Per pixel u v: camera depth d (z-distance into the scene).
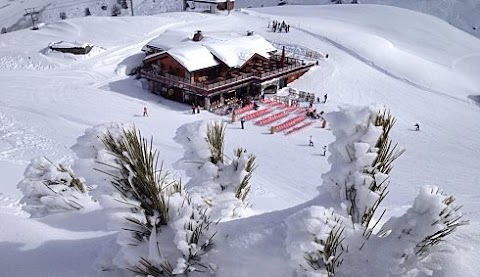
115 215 3.62
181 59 40.06
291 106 40.12
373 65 52.78
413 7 116.19
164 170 4.15
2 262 4.70
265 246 3.50
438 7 115.25
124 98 39.44
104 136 3.72
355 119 3.17
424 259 3.16
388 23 81.38
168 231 3.76
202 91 38.25
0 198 15.21
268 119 36.16
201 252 3.62
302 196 23.17
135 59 49.31
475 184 26.17
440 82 51.41
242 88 42.75
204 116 36.84
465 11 112.75
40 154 25.62
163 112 36.97
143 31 58.84
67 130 30.42
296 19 73.25
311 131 34.47
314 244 2.88
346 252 3.12
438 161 30.00
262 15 74.19
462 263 3.16
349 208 3.29
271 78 42.75
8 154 25.12
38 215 6.23
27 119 31.86
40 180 6.30
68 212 6.16
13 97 37.00
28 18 107.38
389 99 44.34
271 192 22.61
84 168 3.64
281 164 27.72
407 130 36.38
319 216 3.00
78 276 4.29
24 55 47.94
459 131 37.47
